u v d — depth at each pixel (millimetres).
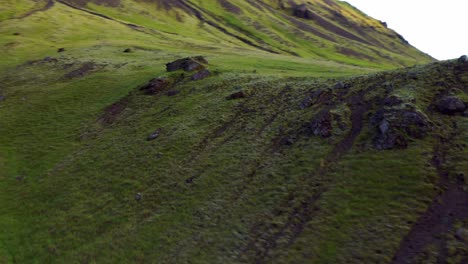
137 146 46188
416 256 22406
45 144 52656
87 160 45875
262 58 90875
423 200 26297
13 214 37688
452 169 28109
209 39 163125
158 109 55875
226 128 45094
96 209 35969
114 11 179625
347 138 35375
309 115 41312
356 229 25688
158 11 196750
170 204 34094
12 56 98500
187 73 66938
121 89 67438
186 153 41656
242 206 31297
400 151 31281
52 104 65812
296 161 34625
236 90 54812
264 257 25719
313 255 24703
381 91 40344
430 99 36250
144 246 29641
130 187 38188
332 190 29812
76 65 85312
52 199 39156
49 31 125562
